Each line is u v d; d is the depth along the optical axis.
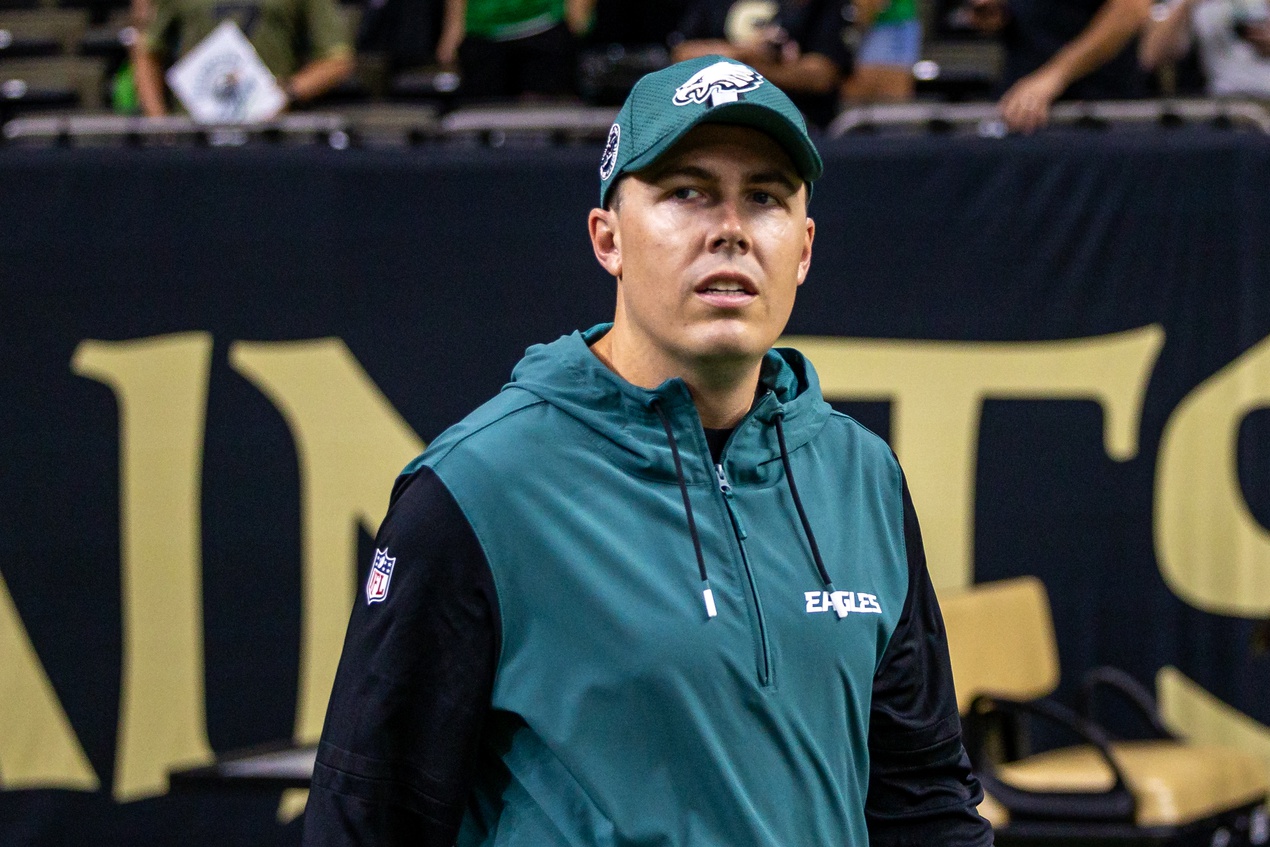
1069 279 13.62
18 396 13.88
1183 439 13.59
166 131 14.31
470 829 4.63
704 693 4.35
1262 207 13.45
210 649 13.86
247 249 13.81
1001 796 12.35
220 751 13.79
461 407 13.77
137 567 13.87
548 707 4.34
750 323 4.47
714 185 4.48
